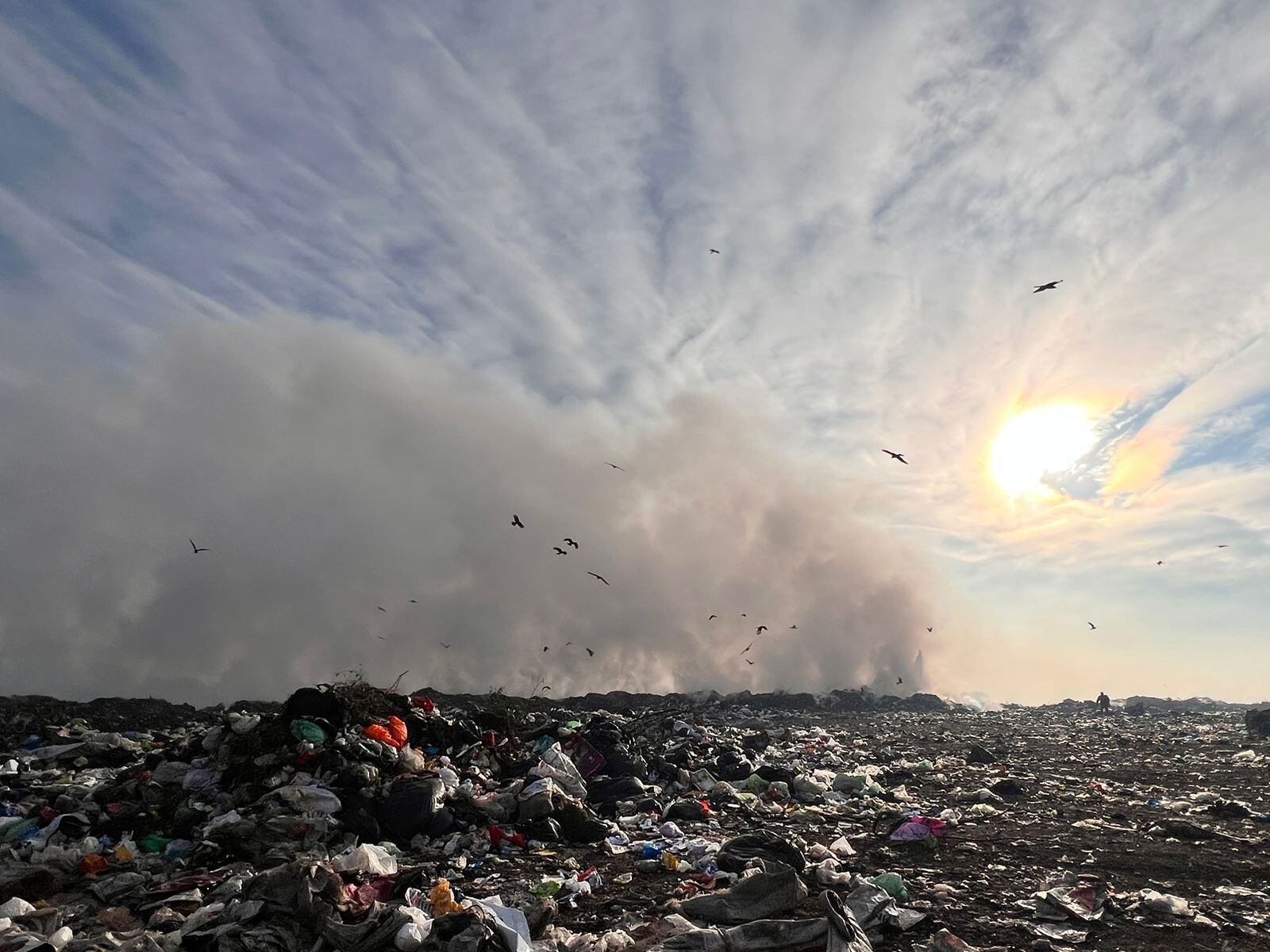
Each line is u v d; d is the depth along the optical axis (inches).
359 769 389.7
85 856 324.8
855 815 466.0
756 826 435.2
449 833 387.2
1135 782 578.2
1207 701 1520.7
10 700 790.5
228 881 281.9
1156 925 256.1
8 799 416.8
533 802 401.4
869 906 257.8
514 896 295.7
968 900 287.3
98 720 799.7
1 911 255.9
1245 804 472.1
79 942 232.8
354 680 510.9
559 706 1398.9
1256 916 261.1
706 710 1438.2
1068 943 241.6
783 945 225.0
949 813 452.8
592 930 259.3
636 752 577.0
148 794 389.1
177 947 229.3
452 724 525.3
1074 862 339.3
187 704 919.7
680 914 261.0
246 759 402.0
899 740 922.1
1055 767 669.9
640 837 405.7
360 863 300.7
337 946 228.8
